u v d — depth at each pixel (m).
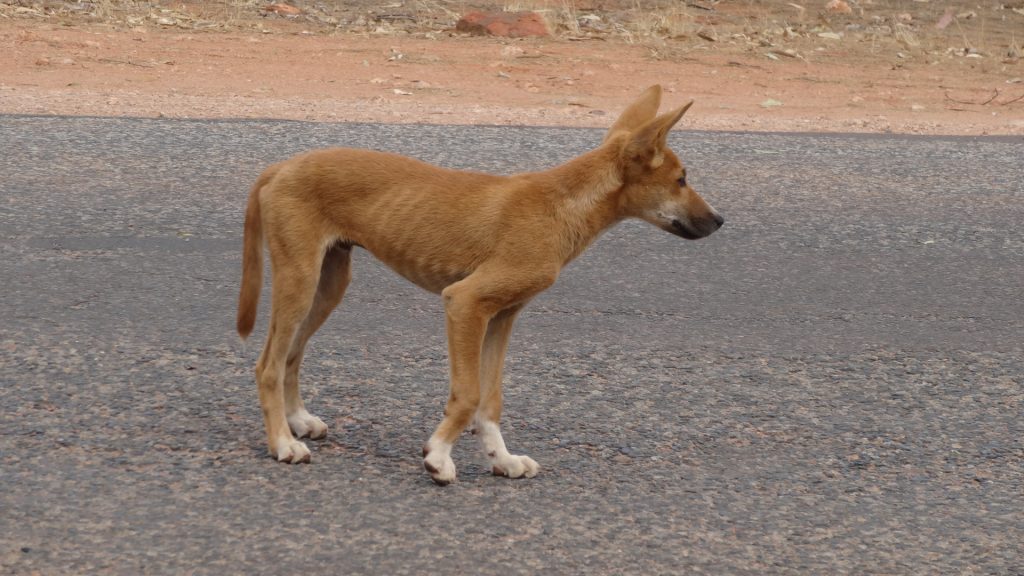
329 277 8.20
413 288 11.55
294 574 6.41
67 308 10.40
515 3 32.84
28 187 13.82
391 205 7.75
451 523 7.12
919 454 8.52
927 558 7.05
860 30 32.59
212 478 7.49
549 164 15.74
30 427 8.05
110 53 23.88
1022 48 30.44
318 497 7.34
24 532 6.67
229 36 26.92
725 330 10.84
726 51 28.23
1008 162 17.69
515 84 23.38
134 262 11.66
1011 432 8.98
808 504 7.67
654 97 8.58
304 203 7.74
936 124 20.69
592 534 7.10
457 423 7.57
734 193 15.34
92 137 16.25
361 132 17.22
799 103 22.86
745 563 6.86
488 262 7.61
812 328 11.00
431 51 26.16
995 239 13.99
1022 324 11.35
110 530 6.75
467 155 16.02
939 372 10.11
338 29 28.97
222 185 14.41
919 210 15.04
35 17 27.36
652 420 8.88
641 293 11.70
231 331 10.15
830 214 14.66
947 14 32.81
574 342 10.37
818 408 9.27
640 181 8.01
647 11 33.38
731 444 8.55
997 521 7.56
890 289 12.16
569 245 7.86
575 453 8.27
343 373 9.45
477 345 7.56
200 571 6.39
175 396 8.77
